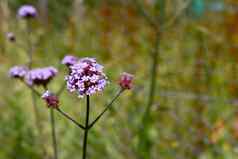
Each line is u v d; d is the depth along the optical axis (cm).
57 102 47
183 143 84
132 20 122
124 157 81
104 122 87
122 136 84
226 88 99
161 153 82
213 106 92
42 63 106
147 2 103
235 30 111
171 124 87
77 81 44
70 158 83
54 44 116
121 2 124
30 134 85
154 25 80
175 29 108
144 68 106
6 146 84
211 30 111
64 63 64
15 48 105
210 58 101
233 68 100
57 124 87
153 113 85
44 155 76
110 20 125
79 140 85
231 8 119
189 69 101
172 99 93
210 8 118
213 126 86
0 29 108
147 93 94
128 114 89
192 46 106
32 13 80
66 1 130
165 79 98
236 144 84
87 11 130
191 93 96
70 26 122
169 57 104
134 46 116
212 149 83
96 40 121
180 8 83
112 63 109
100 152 83
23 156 83
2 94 94
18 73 67
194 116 89
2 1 109
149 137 80
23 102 92
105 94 93
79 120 88
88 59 46
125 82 49
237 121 89
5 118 89
